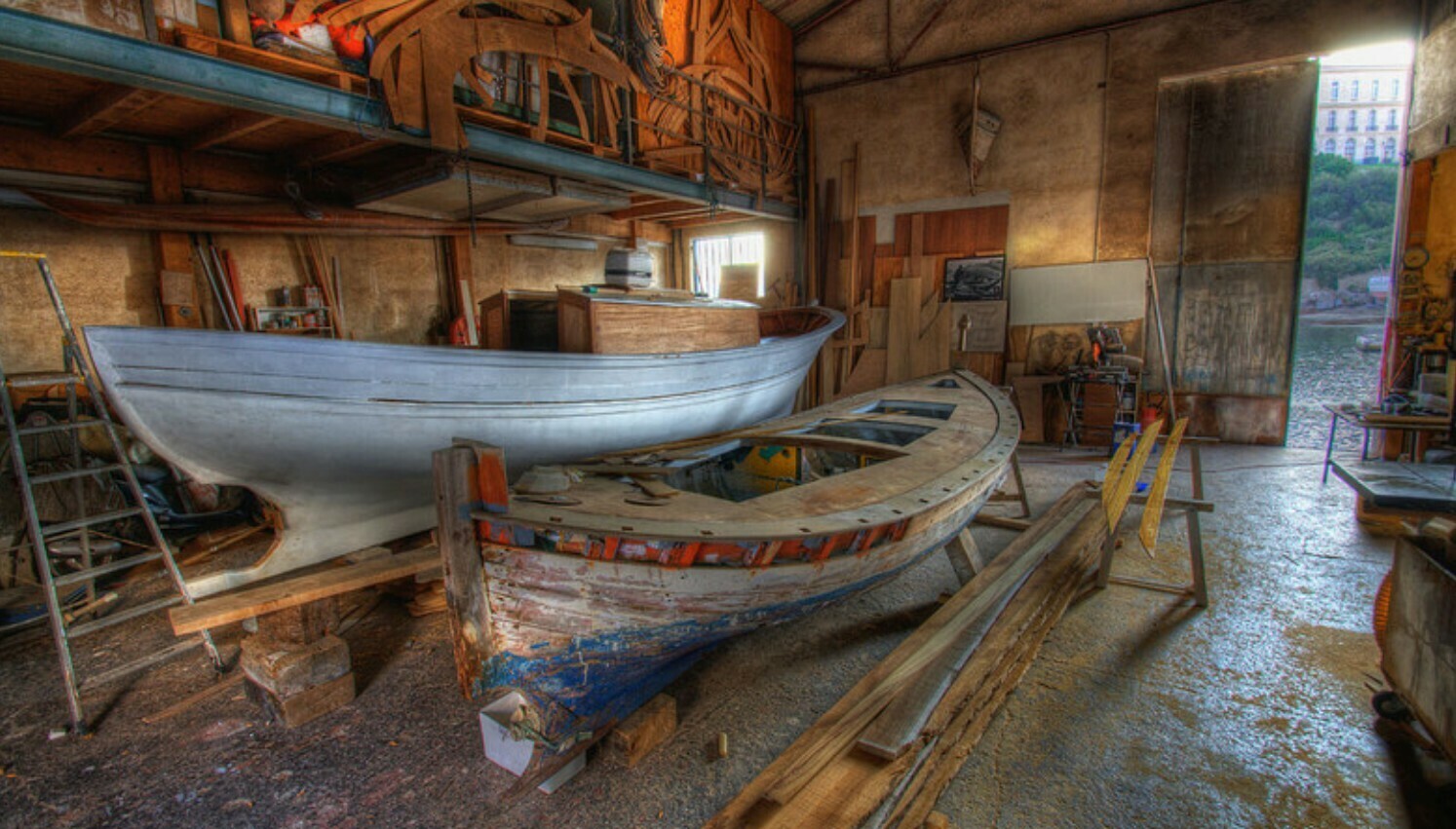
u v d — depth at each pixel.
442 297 6.70
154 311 4.67
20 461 2.60
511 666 2.05
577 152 5.19
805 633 3.09
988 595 2.68
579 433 3.80
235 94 3.25
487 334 4.26
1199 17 6.62
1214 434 7.12
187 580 3.75
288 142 4.82
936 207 8.15
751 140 7.92
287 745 2.34
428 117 4.03
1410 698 2.01
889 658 2.27
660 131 6.12
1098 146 7.21
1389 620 2.18
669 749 2.26
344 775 2.18
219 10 3.29
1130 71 6.99
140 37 2.94
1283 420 6.82
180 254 4.72
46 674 2.86
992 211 7.83
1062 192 7.44
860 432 4.36
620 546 1.92
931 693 2.00
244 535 4.44
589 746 2.14
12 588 3.46
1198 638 2.94
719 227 9.72
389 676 2.79
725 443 3.36
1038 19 7.36
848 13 8.37
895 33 8.12
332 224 5.32
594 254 8.52
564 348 3.93
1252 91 6.57
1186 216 6.96
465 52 4.21
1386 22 5.95
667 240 9.80
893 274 8.48
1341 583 3.51
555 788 2.07
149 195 4.61
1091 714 2.39
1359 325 19.92
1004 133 7.66
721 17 7.23
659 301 4.14
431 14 3.96
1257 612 3.18
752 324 4.80
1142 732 2.29
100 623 2.61
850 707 2.01
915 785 1.75
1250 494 5.18
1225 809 1.93
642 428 4.12
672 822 1.92
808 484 2.68
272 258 5.28
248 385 2.81
